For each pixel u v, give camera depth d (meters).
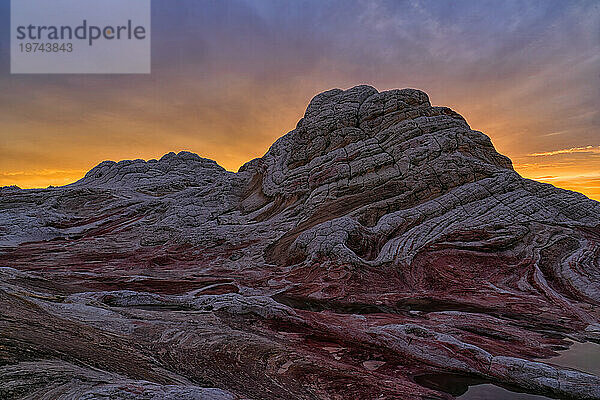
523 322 15.42
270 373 9.42
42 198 50.22
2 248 32.34
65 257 29.20
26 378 5.74
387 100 39.41
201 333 11.93
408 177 32.72
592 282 19.81
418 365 10.97
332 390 8.69
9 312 9.54
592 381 9.44
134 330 11.49
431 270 23.06
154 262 27.52
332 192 34.16
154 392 5.87
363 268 22.98
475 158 34.38
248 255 28.89
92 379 6.27
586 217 29.12
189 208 42.50
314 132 41.09
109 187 59.97
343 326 14.06
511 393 9.36
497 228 27.22
